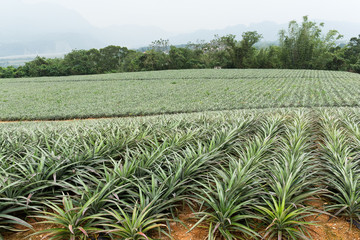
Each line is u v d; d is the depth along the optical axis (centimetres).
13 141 566
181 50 8712
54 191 364
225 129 638
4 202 314
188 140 572
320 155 546
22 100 2883
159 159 452
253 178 400
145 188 352
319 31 7100
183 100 2459
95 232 286
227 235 292
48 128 785
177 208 378
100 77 5034
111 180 351
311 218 354
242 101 2248
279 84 3275
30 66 8156
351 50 8812
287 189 329
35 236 315
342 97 2141
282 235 311
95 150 479
